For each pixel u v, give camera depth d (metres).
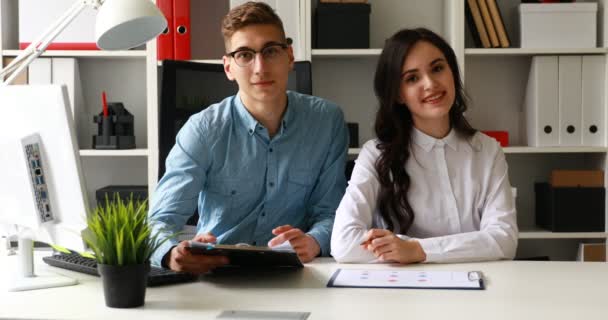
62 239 1.46
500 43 3.08
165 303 1.29
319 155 2.04
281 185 2.00
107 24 1.72
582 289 1.37
